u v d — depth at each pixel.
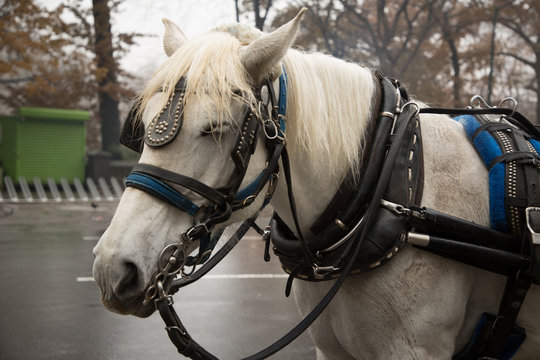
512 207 1.88
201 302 5.72
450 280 1.86
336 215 1.87
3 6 18.25
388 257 1.78
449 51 23.53
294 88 1.78
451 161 1.96
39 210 14.79
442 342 1.86
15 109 24.38
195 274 1.93
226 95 1.53
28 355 4.19
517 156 1.92
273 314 5.30
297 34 1.60
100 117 23.77
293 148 1.80
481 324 2.01
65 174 20.06
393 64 21.80
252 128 1.56
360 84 1.97
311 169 1.84
